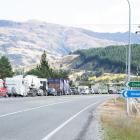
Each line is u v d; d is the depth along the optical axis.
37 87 119.06
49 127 29.06
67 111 50.28
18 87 105.19
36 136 23.17
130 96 37.91
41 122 33.12
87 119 38.53
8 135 23.31
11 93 104.94
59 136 23.64
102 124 32.25
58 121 34.84
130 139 22.69
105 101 93.56
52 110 50.53
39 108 53.41
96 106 67.88
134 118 39.34
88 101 89.62
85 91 181.50
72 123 33.38
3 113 41.00
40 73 193.38
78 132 26.31
